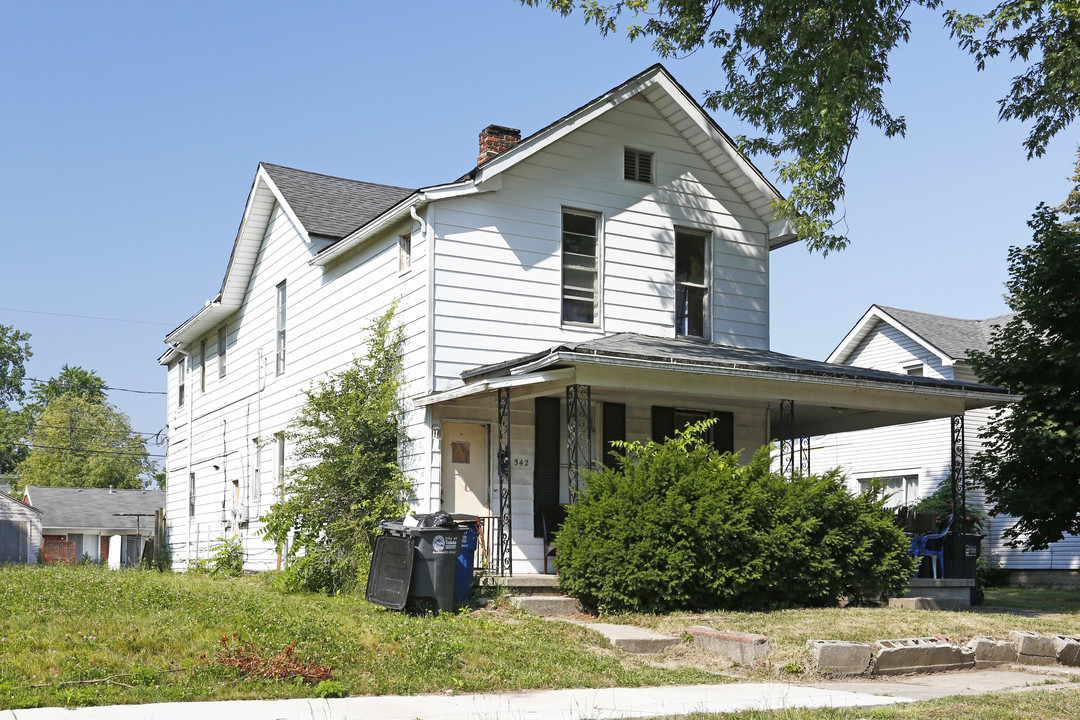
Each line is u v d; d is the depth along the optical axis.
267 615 11.28
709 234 20.08
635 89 18.88
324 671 8.87
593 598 14.02
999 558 30.08
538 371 15.05
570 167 18.53
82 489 57.88
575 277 18.44
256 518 23.61
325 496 17.38
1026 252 20.70
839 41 16.61
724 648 11.06
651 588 13.23
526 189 18.00
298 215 21.44
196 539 28.42
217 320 27.53
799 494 14.34
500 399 15.66
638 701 8.47
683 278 19.70
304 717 7.31
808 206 17.16
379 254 18.77
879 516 15.00
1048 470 19.62
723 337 19.86
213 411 27.73
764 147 19.09
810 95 17.48
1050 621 13.78
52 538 53.72
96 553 55.81
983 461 20.56
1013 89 18.59
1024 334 20.70
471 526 14.11
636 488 13.66
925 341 31.64
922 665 10.88
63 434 76.25
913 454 31.86
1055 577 28.55
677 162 19.83
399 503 16.98
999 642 11.56
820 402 16.69
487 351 17.23
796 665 10.31
